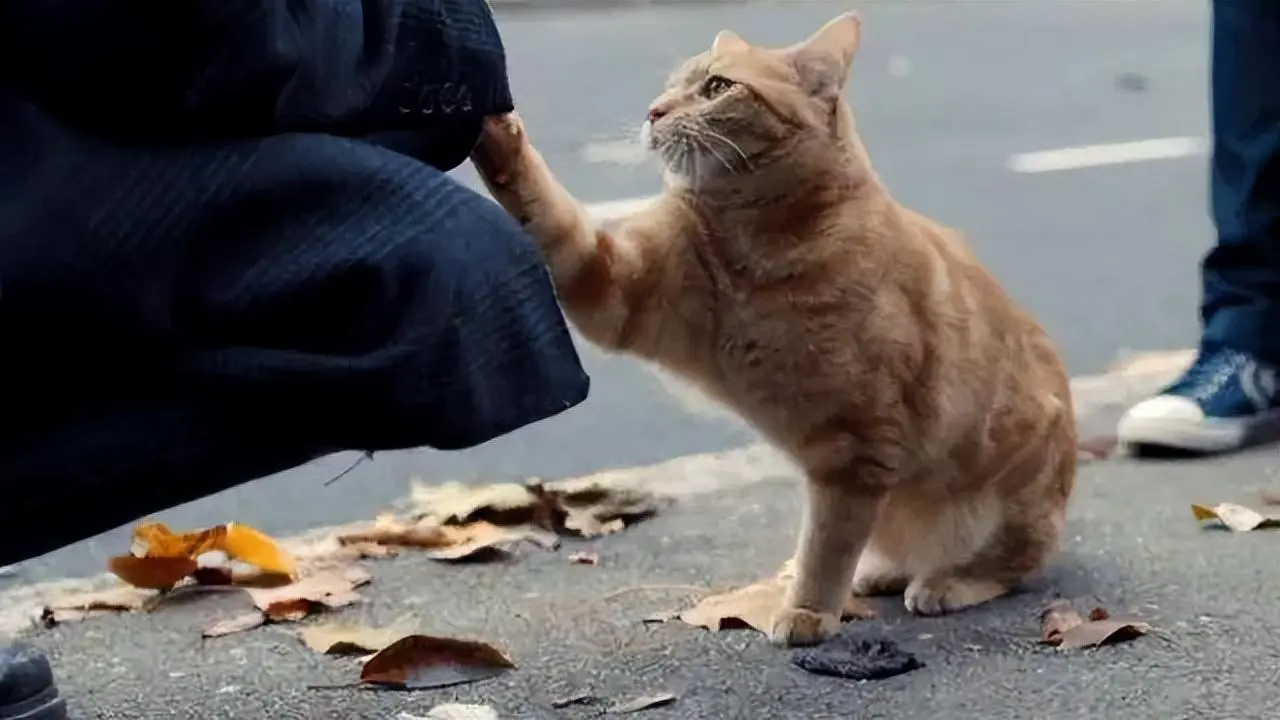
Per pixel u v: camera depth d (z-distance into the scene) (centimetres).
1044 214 452
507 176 193
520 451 275
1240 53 262
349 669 203
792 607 208
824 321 202
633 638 208
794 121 202
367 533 235
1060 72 689
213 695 198
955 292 210
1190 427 260
